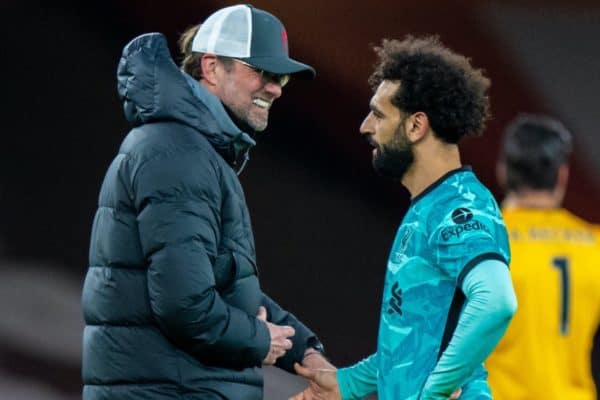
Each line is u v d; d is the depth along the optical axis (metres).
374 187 33.09
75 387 27.53
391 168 13.12
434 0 31.20
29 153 30.98
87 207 30.86
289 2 30.67
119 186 12.57
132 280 12.48
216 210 12.49
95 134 31.45
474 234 12.19
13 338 27.86
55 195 30.80
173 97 12.64
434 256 12.42
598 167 32.25
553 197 17.38
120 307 12.49
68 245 30.38
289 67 13.38
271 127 32.78
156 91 12.66
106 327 12.62
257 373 13.12
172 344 12.49
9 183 30.64
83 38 31.52
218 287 12.74
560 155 17.30
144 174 12.32
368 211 32.97
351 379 14.49
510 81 32.03
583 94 32.28
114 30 31.52
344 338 32.00
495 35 31.94
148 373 12.45
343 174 33.09
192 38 13.92
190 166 12.35
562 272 16.95
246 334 12.55
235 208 12.82
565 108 32.25
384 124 13.05
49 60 31.45
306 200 32.81
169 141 12.48
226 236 12.77
